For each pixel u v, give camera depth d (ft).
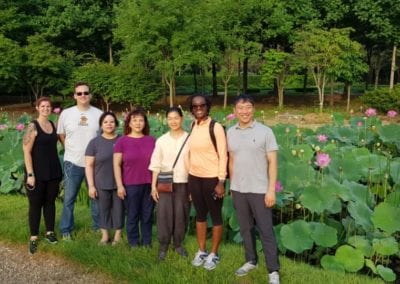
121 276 15.20
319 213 17.47
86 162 17.43
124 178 16.79
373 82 150.30
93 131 18.28
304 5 86.07
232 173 14.47
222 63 82.69
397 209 15.76
